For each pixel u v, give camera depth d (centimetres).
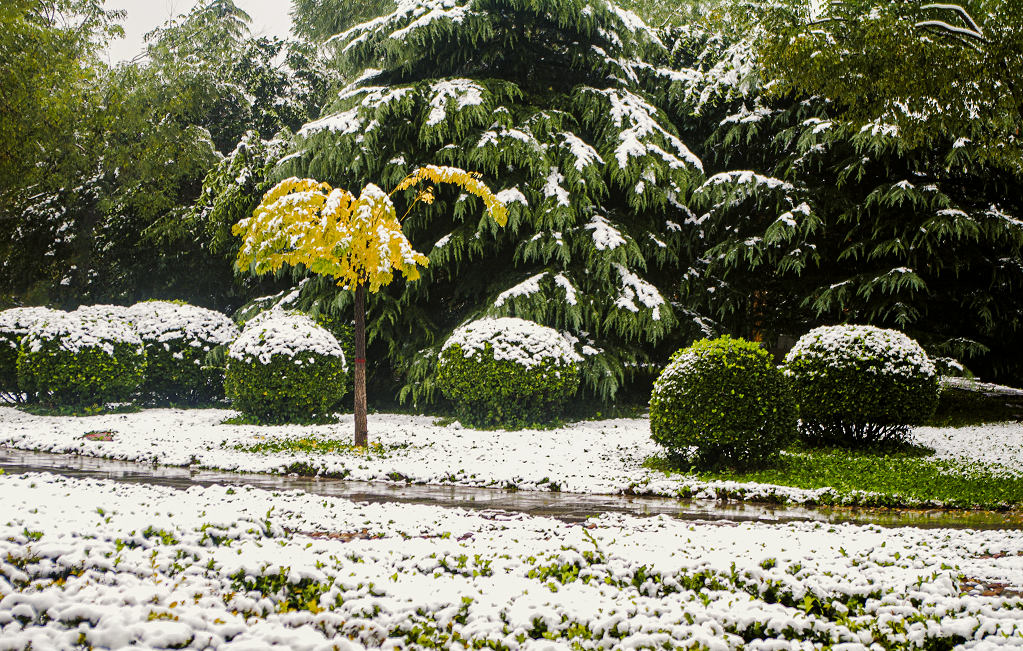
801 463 874
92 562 351
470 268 1511
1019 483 785
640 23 1516
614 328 1462
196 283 1866
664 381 866
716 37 1773
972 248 1433
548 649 294
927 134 1025
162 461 830
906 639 317
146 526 429
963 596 373
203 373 1481
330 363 1206
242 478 757
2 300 2431
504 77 1532
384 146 1416
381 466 815
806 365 1033
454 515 577
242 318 1534
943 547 509
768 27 1088
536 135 1388
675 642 302
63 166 2027
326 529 509
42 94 1802
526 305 1295
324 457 865
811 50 986
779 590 377
